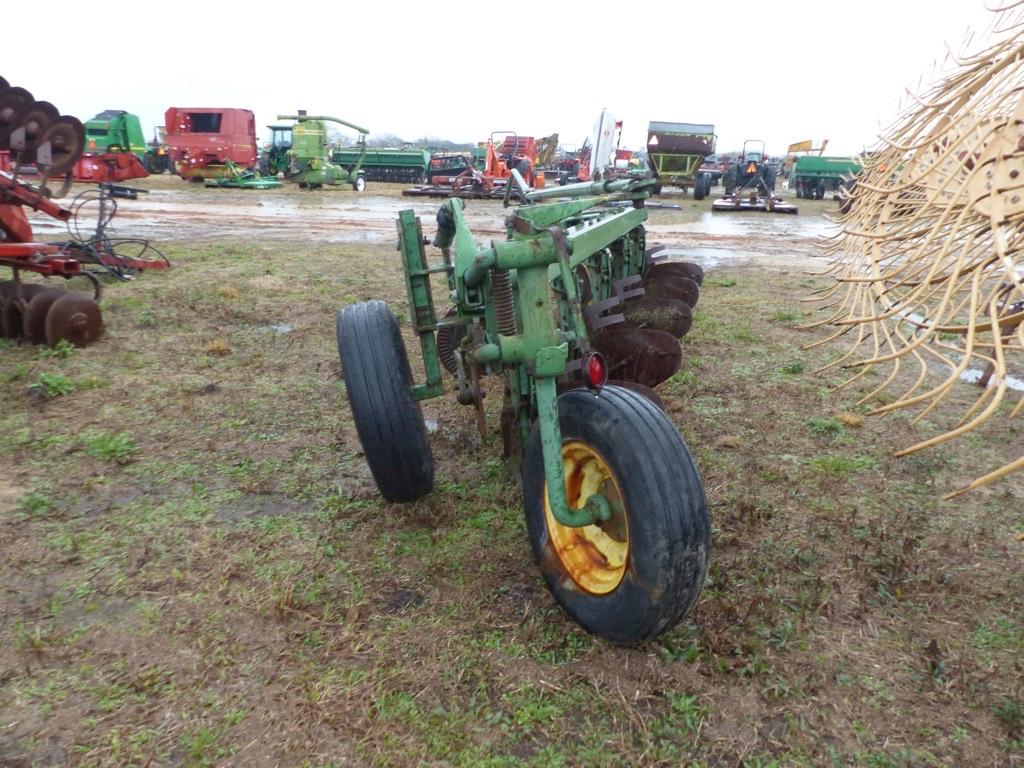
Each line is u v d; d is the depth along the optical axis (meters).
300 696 2.56
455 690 2.59
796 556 3.46
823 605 3.07
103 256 9.11
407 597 3.12
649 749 2.34
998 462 4.57
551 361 2.58
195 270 10.44
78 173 24.91
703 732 2.43
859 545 3.60
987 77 3.40
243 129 29.66
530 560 3.39
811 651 2.82
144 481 4.17
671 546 2.44
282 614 2.96
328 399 5.51
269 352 6.63
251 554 3.41
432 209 22.08
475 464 4.43
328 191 30.27
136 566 3.32
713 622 2.96
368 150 34.84
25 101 6.41
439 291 9.70
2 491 4.01
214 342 6.63
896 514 3.91
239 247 12.95
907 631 2.96
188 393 5.55
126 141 28.92
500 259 2.53
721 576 3.27
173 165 35.47
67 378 5.68
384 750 2.34
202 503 3.93
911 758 2.35
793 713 2.51
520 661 2.73
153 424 4.97
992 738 2.43
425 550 3.47
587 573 2.86
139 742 2.36
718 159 42.53
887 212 3.87
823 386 5.94
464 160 32.94
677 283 7.42
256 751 2.34
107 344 6.68
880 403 5.54
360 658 2.75
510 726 2.44
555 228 2.57
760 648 2.82
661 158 27.70
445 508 3.82
